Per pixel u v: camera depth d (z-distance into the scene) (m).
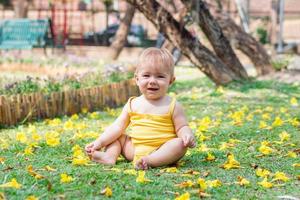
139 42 23.30
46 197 3.93
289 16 30.58
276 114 8.14
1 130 7.13
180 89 11.52
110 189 4.05
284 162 5.16
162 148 4.89
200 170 4.83
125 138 5.14
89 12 26.20
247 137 6.33
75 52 21.31
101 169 4.75
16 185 4.11
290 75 12.84
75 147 5.52
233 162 4.93
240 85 11.16
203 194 4.06
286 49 20.62
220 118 7.82
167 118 5.02
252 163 5.07
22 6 24.75
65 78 9.51
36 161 5.07
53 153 5.45
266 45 21.88
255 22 23.22
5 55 18.42
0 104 7.32
